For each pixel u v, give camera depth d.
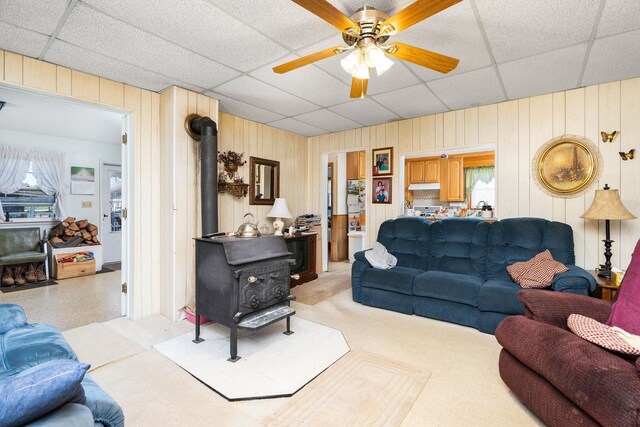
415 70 2.69
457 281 2.95
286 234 4.32
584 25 2.01
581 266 3.11
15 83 2.37
